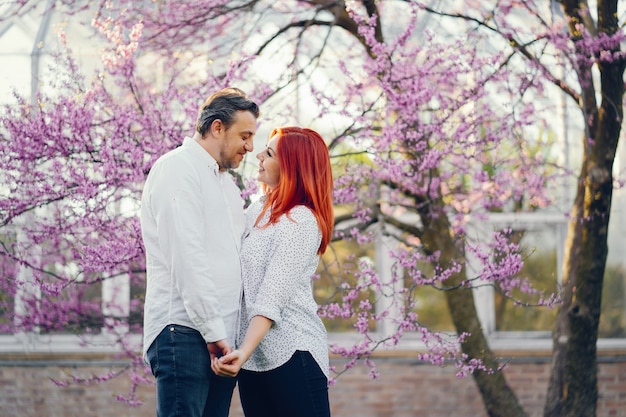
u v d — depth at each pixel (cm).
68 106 409
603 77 487
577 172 584
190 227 254
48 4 554
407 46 489
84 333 553
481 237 588
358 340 602
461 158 482
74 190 409
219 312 252
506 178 510
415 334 607
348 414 602
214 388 272
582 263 514
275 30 532
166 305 260
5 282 512
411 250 492
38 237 428
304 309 275
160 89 472
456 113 455
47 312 506
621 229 620
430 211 483
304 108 509
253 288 271
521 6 473
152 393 609
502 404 523
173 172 260
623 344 612
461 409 601
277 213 275
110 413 606
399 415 602
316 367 271
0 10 565
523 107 493
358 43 522
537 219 600
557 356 526
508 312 614
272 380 269
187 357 257
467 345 517
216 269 264
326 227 277
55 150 405
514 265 427
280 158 279
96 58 508
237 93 278
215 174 272
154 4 477
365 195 480
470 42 479
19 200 413
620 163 608
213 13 475
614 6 477
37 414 606
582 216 515
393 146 448
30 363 608
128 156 407
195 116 416
